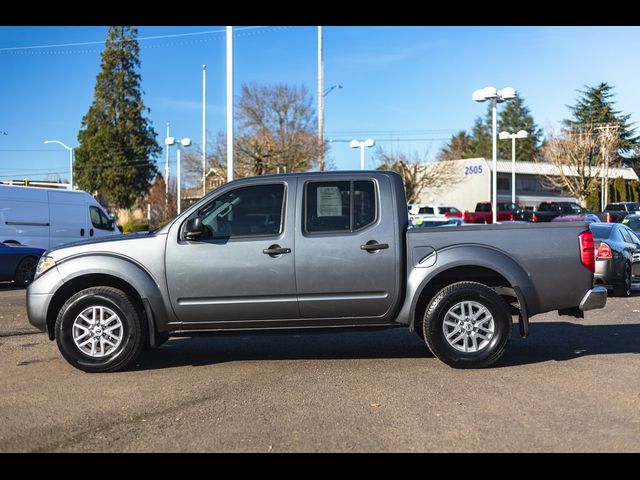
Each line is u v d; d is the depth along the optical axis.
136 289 7.10
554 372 7.02
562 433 5.10
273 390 6.41
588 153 51.47
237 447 4.88
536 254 7.16
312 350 8.45
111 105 59.41
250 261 7.12
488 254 7.11
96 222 20.95
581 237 7.19
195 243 7.17
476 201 62.22
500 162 62.69
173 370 7.34
